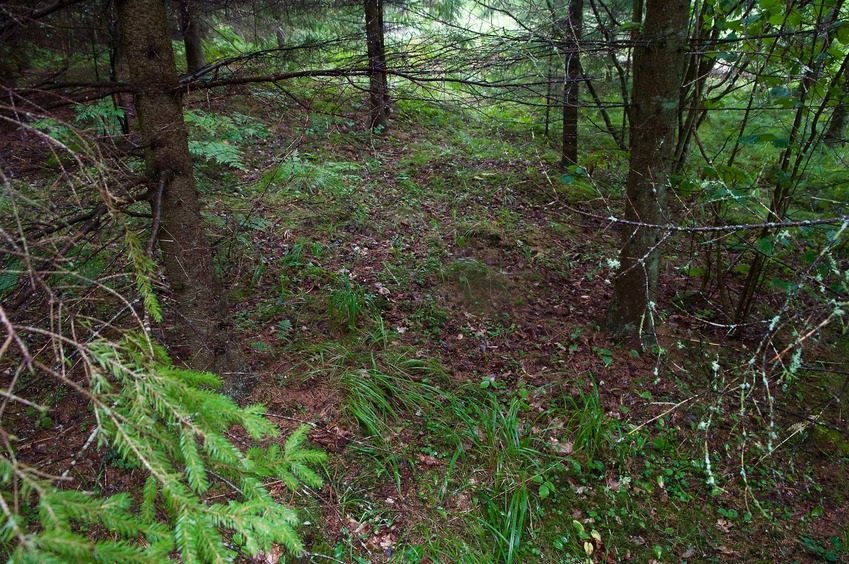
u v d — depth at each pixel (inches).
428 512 109.6
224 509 45.4
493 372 151.1
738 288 186.9
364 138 295.0
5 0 74.9
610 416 137.1
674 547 110.9
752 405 139.4
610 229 233.1
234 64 121.6
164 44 93.7
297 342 147.1
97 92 87.5
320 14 297.6
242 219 175.2
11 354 111.7
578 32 189.8
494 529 107.6
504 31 130.6
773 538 112.7
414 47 119.7
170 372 50.3
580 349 159.6
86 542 35.3
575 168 125.3
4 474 35.9
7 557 64.1
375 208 231.5
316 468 112.1
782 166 134.3
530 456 124.3
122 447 43.2
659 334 162.4
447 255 201.8
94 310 90.3
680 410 138.9
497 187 266.2
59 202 85.0
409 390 137.4
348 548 99.9
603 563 107.2
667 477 124.7
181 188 101.2
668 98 134.3
